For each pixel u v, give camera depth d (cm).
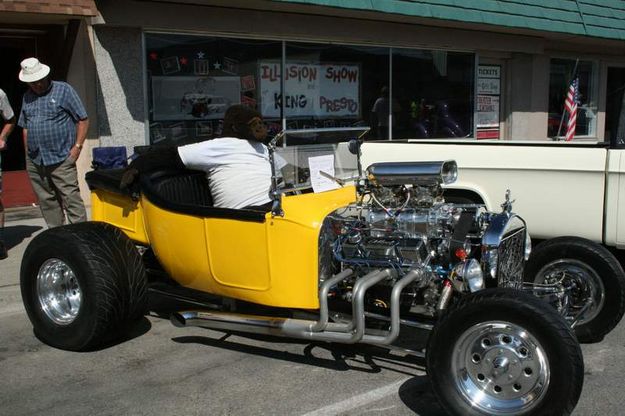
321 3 918
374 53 1136
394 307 380
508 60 1360
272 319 435
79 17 782
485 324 353
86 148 842
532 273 494
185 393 416
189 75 924
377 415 384
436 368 363
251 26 947
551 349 336
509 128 1377
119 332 484
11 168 909
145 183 492
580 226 557
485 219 416
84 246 468
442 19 1076
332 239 427
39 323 496
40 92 670
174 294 520
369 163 670
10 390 423
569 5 1305
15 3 720
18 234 799
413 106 1208
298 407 395
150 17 855
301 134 464
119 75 859
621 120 568
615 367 448
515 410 347
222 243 448
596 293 478
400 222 412
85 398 411
